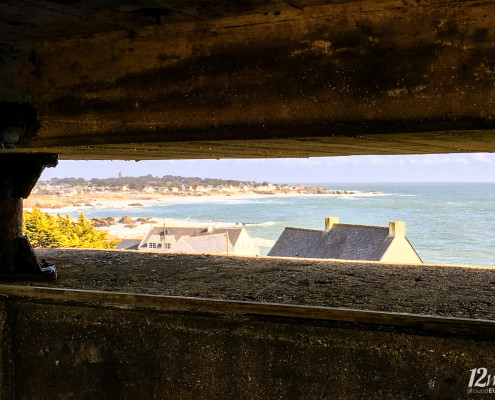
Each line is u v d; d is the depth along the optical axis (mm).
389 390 2051
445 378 1975
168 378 2383
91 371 2518
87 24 2107
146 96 2178
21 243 2863
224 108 2059
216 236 65438
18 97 2396
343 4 1859
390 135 1901
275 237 102250
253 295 2539
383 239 39594
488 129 1725
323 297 2518
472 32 1714
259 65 1995
